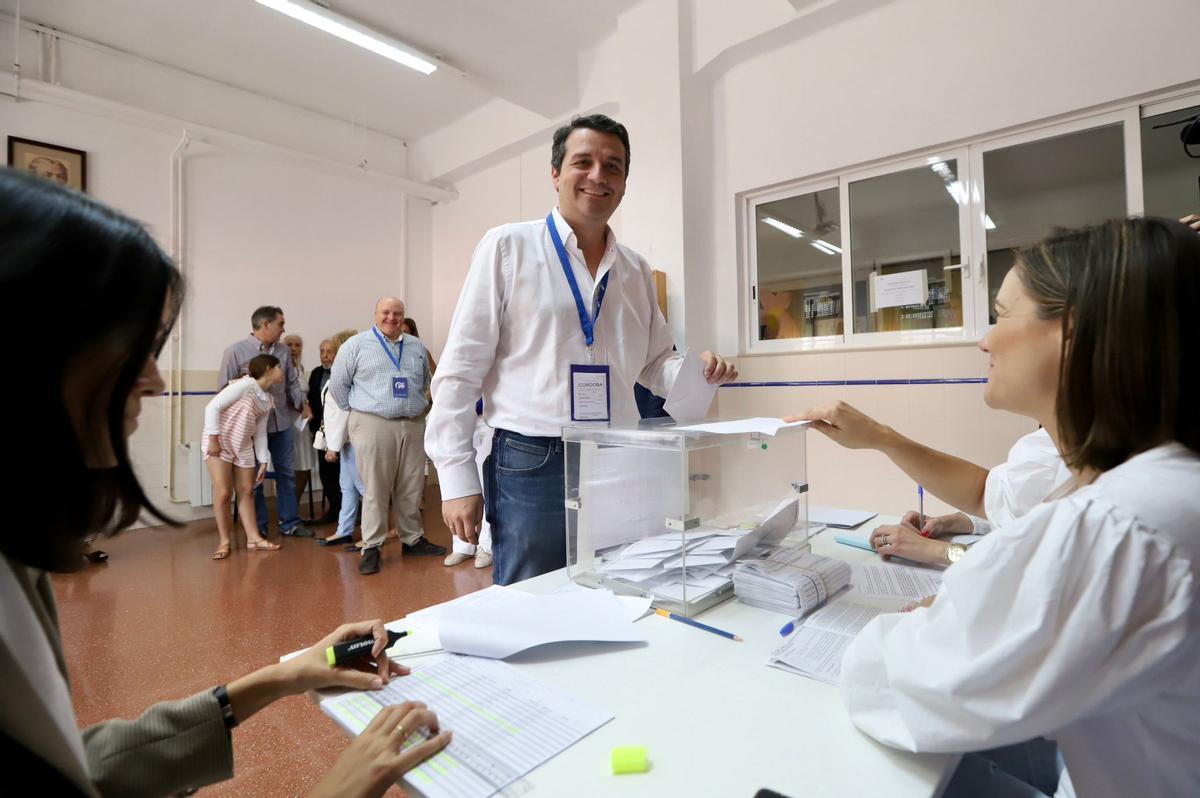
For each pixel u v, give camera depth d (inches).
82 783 15.9
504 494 50.8
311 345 201.0
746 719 23.5
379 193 217.6
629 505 41.1
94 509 17.5
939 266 115.3
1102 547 17.5
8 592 15.4
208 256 178.2
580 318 52.1
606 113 164.1
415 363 130.0
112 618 95.3
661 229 140.8
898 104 115.0
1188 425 19.2
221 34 157.6
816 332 131.6
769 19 125.3
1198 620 17.0
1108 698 16.9
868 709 22.3
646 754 21.1
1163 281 19.4
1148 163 95.0
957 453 111.1
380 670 27.7
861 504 122.3
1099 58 95.7
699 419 49.8
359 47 163.9
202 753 25.1
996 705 18.1
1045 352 24.5
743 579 36.7
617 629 31.6
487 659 29.4
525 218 200.7
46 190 16.2
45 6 145.5
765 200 137.5
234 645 85.0
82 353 16.1
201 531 159.3
